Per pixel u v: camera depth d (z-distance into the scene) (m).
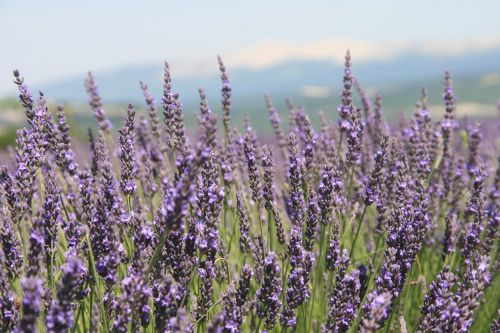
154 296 0.68
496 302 0.84
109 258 0.68
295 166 0.78
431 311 0.70
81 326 0.73
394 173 0.87
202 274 0.71
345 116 0.85
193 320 0.68
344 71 0.85
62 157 0.79
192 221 0.71
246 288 0.70
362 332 0.68
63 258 0.76
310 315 0.76
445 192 0.92
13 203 0.71
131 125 0.75
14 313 0.66
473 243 0.79
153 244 0.70
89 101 0.91
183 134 0.80
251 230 0.83
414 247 0.75
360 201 0.89
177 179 0.67
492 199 0.88
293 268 0.72
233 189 0.85
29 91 0.74
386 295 0.65
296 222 0.77
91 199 0.73
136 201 0.86
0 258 0.69
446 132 0.92
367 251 0.89
